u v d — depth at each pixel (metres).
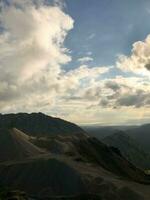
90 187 143.75
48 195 140.75
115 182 148.75
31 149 187.38
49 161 157.88
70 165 157.75
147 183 166.75
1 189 135.75
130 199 135.00
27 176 150.62
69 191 143.38
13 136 193.38
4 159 173.75
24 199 123.12
